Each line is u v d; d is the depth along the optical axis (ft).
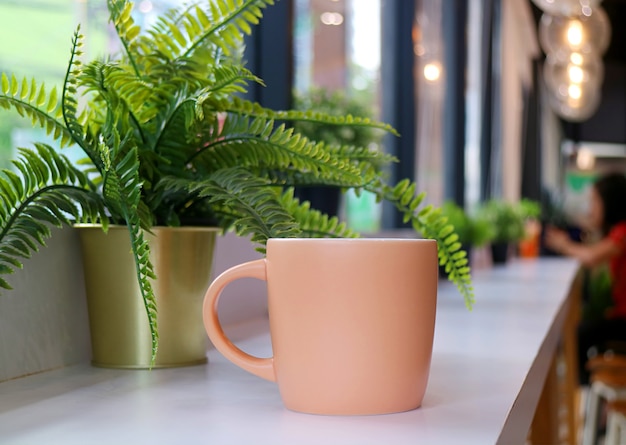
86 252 2.63
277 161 2.65
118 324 2.61
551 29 14.65
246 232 2.31
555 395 5.51
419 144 13.07
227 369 2.65
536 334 3.75
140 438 1.74
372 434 1.78
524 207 18.52
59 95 3.66
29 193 2.35
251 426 1.85
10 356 2.45
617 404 8.43
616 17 28.27
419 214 2.94
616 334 14.70
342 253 1.91
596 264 15.67
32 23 3.94
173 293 2.63
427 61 13.62
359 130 6.28
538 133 28.58
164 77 2.60
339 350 1.93
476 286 8.10
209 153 2.69
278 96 6.05
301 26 8.48
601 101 31.14
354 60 10.12
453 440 1.73
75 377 2.49
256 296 4.49
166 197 2.63
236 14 2.72
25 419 1.92
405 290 1.95
